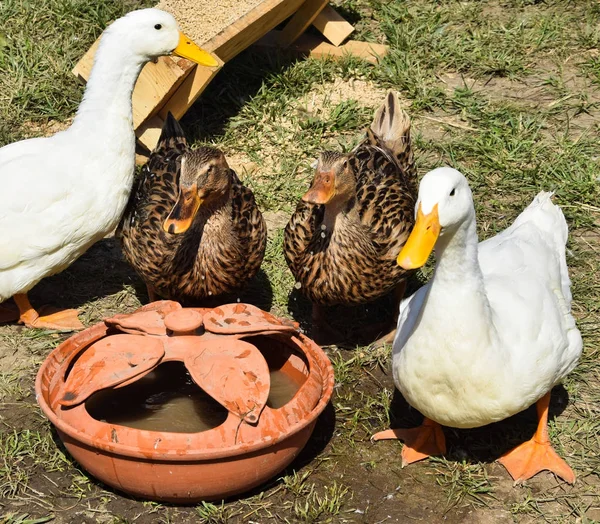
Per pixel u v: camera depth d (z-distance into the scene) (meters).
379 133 1.97
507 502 1.60
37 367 1.79
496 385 1.53
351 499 1.60
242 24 2.17
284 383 1.67
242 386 1.53
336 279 1.76
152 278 1.79
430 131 2.32
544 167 2.20
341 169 1.71
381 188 1.83
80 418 1.52
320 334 1.87
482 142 2.26
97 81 1.82
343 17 2.63
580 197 2.13
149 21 1.83
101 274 1.99
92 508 1.58
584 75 2.47
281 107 2.35
